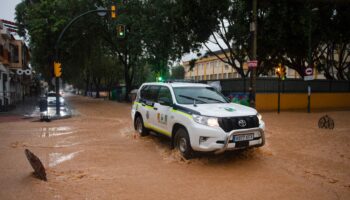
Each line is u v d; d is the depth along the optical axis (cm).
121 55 3488
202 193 449
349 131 1039
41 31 2472
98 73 4644
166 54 2441
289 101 2061
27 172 549
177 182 500
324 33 2123
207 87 786
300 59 2552
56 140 883
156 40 2394
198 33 2108
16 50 2884
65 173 546
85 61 3095
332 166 600
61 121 1374
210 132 572
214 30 2192
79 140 883
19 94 3647
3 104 2089
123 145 806
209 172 557
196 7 1959
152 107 816
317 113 1769
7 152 720
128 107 2406
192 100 706
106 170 568
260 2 1662
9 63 2614
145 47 2645
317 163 623
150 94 866
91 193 446
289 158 662
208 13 1989
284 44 2025
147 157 672
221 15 2108
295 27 1816
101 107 2398
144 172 556
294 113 1759
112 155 691
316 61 2802
